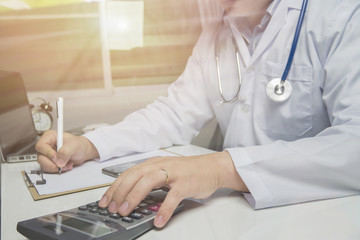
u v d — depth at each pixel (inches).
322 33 28.6
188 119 37.7
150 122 34.9
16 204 19.5
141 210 16.5
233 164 20.2
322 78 28.9
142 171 17.6
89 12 31.9
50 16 31.7
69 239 13.2
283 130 31.8
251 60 33.1
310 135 31.1
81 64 35.4
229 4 36.0
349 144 20.5
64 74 35.8
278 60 31.4
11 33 31.3
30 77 34.7
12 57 32.9
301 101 30.2
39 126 36.9
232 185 20.0
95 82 37.6
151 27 34.2
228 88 36.7
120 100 38.8
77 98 37.9
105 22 33.2
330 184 19.9
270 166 19.7
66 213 16.3
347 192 19.9
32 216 17.8
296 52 30.4
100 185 22.4
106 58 36.2
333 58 26.7
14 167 27.8
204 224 16.4
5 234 15.6
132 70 37.1
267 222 16.6
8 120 29.8
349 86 24.8
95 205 17.2
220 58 38.4
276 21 32.1
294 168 19.8
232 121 34.6
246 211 18.1
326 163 19.7
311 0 30.9
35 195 20.7
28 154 29.5
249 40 36.7
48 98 37.1
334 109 25.8
